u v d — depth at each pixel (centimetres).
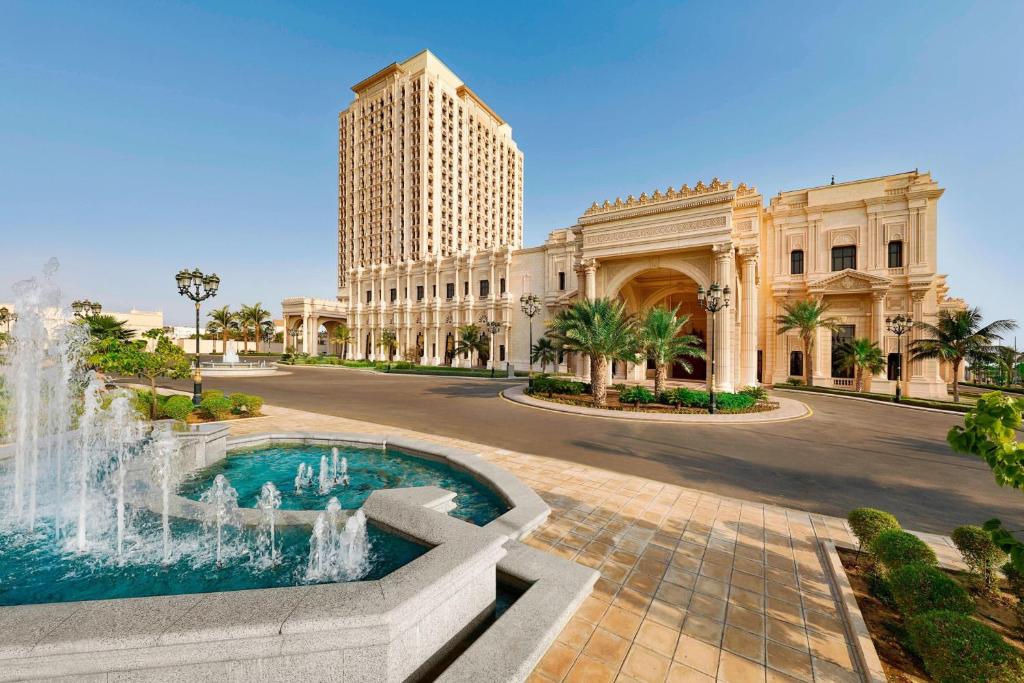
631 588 461
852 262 3062
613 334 1778
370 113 7556
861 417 1752
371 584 348
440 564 385
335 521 586
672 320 1980
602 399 1827
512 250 4447
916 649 350
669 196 2406
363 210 7612
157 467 818
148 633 275
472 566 398
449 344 4984
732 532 609
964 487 844
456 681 302
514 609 388
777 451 1109
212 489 796
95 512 645
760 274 3331
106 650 269
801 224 3234
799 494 791
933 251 2800
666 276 3145
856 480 878
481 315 4706
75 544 550
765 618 414
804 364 3008
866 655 349
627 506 701
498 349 4528
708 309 1855
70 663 264
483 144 8175
